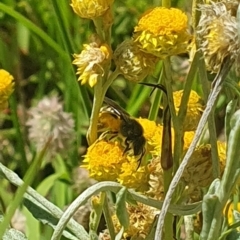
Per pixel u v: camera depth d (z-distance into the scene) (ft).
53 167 1.42
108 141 0.84
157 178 0.87
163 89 0.84
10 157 1.43
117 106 0.85
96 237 0.87
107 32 0.81
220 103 1.35
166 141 0.85
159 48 0.78
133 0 1.61
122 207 0.80
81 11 0.80
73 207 0.78
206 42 0.73
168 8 0.84
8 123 1.49
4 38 1.62
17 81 1.56
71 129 0.79
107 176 0.83
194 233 0.98
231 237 0.87
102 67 0.79
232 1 0.73
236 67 0.72
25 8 1.61
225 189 0.76
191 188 0.87
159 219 0.76
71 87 1.41
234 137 0.75
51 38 1.50
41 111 0.79
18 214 1.22
